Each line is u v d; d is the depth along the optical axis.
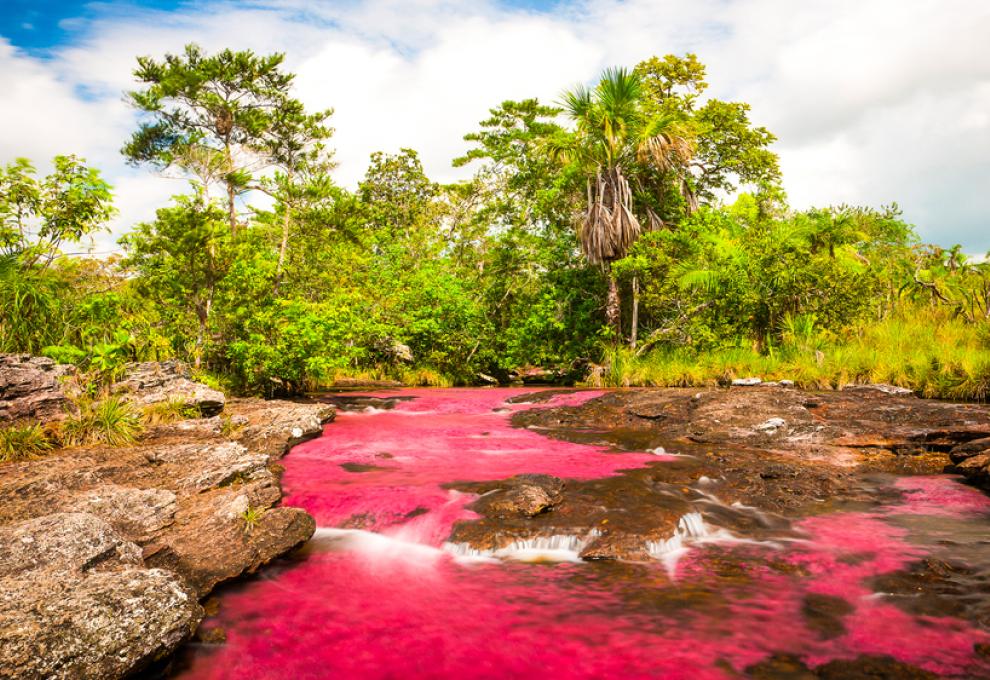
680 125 23.73
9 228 11.24
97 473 6.75
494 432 12.11
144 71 24.36
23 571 4.32
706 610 4.80
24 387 8.30
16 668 3.30
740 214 24.61
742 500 7.39
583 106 23.23
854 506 7.30
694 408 12.20
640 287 23.95
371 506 7.23
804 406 11.53
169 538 5.55
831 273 18.03
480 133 35.44
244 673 4.07
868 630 4.42
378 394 18.98
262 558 5.69
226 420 10.57
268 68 24.14
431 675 4.03
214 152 22.03
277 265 19.33
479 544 6.19
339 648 4.38
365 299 24.06
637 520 6.48
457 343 26.67
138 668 3.76
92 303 12.32
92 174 11.69
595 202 23.94
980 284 16.98
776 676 3.89
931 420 9.97
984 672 3.85
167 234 15.00
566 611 4.88
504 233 28.53
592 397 14.89
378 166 41.22
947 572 5.37
